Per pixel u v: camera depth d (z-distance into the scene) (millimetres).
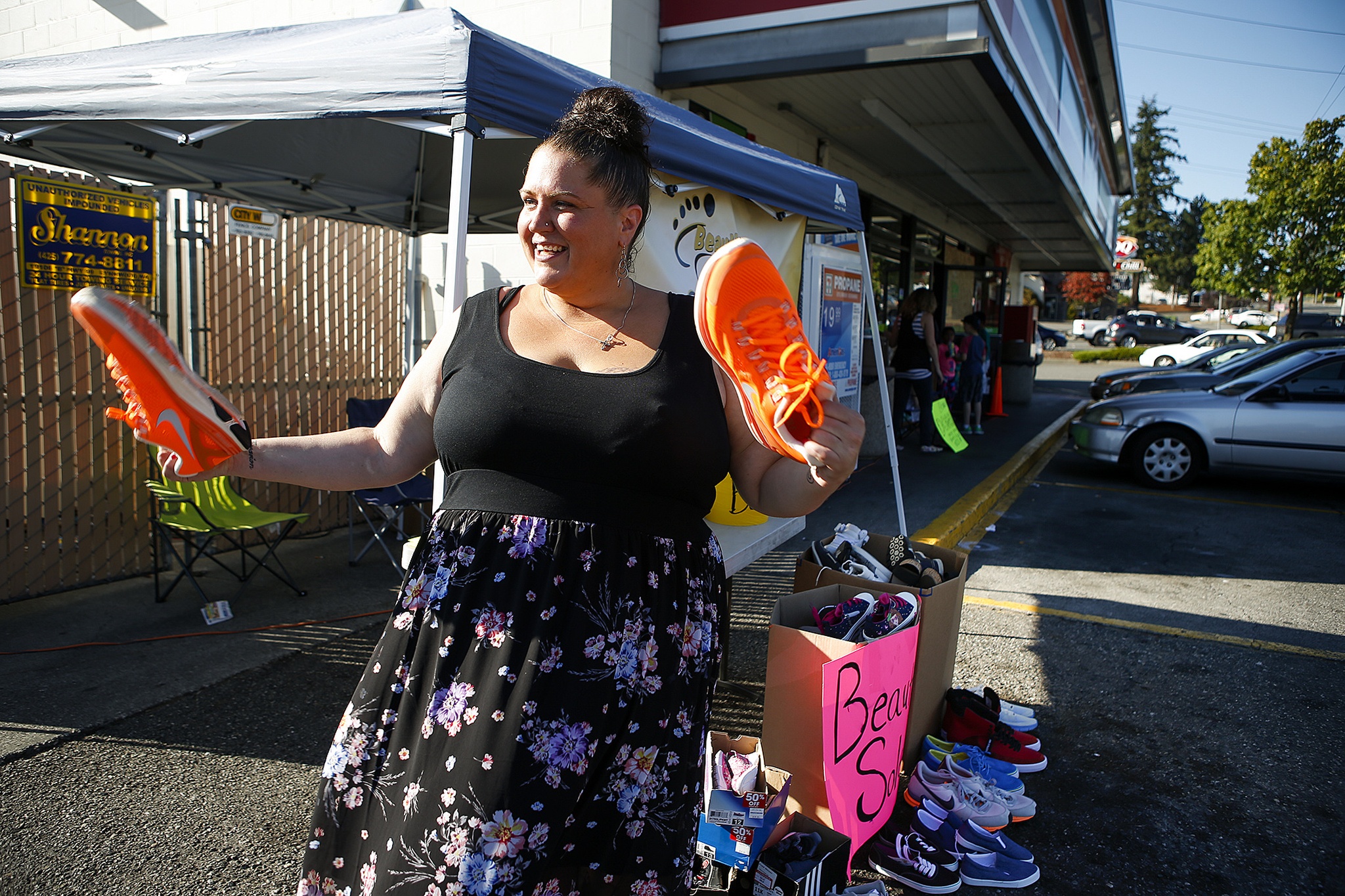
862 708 2396
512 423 1328
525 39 6012
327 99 2566
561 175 1359
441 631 1299
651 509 1365
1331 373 8070
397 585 4945
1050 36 8078
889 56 5758
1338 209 23297
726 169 3164
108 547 4812
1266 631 4582
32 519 4496
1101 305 64875
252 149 4348
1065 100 9484
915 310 9617
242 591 4715
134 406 1341
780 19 5961
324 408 5914
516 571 1301
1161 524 7043
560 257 1395
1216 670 4043
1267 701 3719
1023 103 7031
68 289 4477
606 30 5758
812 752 2383
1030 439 11094
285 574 5074
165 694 3504
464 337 1470
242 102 2717
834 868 2268
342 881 1301
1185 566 5863
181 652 3924
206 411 1373
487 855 1177
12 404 4355
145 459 4918
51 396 4496
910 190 11234
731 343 1232
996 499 7742
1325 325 24828
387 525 5230
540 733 1223
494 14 6113
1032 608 4902
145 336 1290
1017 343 15844
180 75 2822
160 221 4855
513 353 1396
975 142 8523
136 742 3111
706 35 6188
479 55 2381
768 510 1492
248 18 6984
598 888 1300
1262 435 8109
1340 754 3277
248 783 2879
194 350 5105
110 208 4559
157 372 1303
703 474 1396
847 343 5129
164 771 2930
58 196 4359
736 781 2355
